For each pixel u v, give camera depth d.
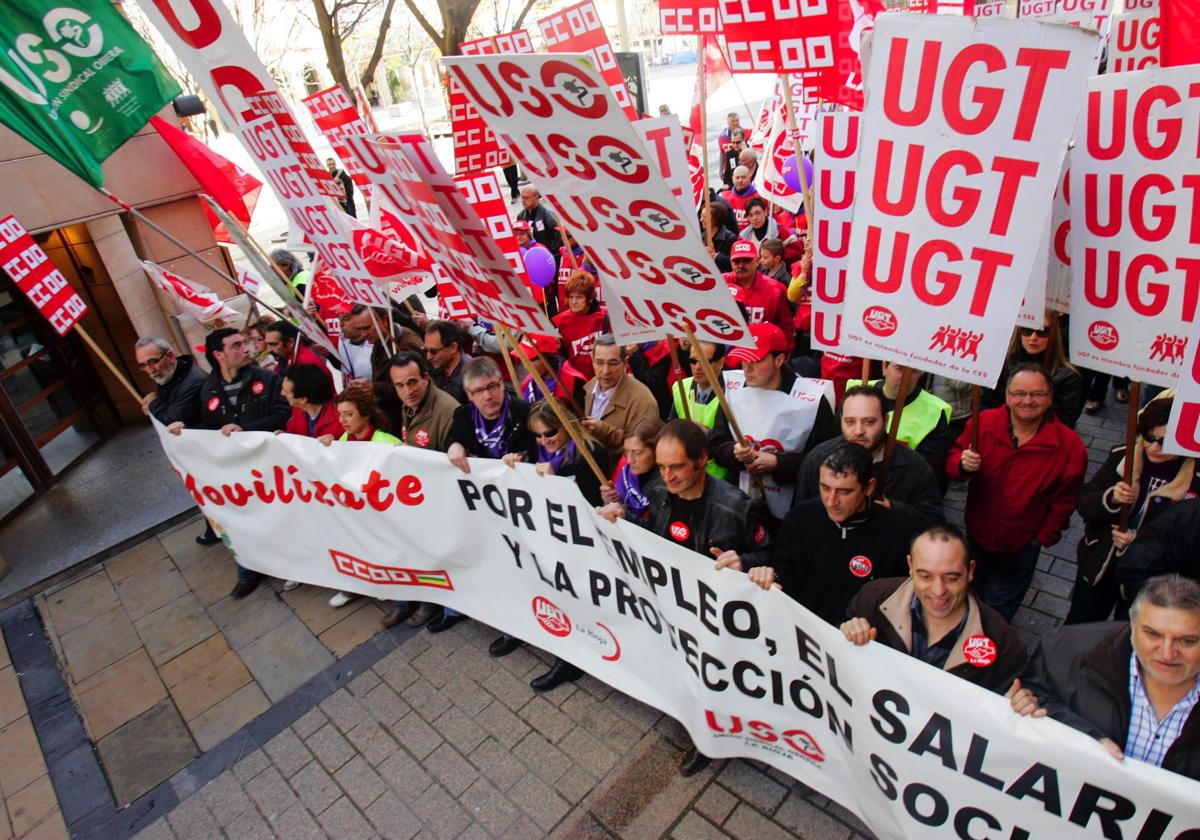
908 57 2.26
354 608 4.83
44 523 6.53
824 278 3.13
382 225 5.16
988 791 2.25
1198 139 2.26
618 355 4.05
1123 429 5.81
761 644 2.82
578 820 3.22
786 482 3.61
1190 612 1.85
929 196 2.41
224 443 4.65
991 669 2.38
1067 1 4.90
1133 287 2.55
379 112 36.53
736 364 3.98
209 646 4.71
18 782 3.90
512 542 3.88
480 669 4.14
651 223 2.50
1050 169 2.18
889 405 3.67
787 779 3.23
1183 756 2.03
